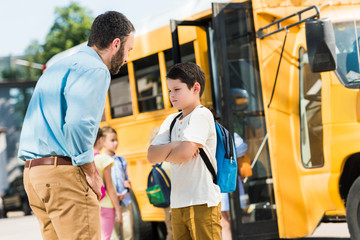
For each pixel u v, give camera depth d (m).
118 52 3.60
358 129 5.40
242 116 6.00
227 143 3.59
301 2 5.83
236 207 5.89
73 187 3.34
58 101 3.34
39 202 3.48
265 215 5.90
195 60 6.61
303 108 5.73
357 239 5.36
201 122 3.51
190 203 3.49
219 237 3.53
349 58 5.53
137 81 7.73
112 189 6.19
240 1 6.02
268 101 5.84
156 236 7.82
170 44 7.07
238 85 6.01
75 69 3.32
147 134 7.51
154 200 6.30
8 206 21.77
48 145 3.36
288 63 5.79
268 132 5.84
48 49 42.78
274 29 5.82
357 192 5.36
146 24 7.60
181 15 6.92
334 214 5.68
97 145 6.27
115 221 6.58
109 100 8.38
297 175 5.74
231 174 3.59
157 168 6.32
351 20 5.58
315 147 5.66
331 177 5.55
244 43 6.02
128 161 7.92
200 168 3.52
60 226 3.36
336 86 5.54
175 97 3.60
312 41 4.92
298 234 5.73
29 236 11.96
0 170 38.25
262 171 5.94
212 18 6.02
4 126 38.97
